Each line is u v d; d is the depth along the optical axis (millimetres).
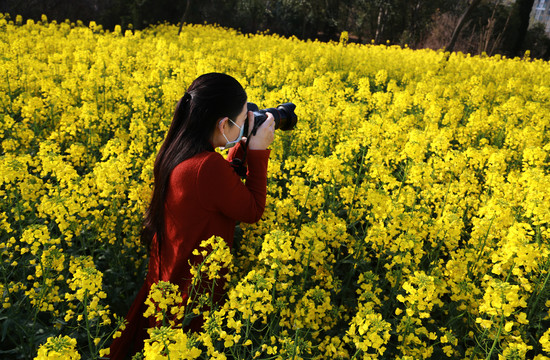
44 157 3598
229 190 2467
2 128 5176
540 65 17766
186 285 2650
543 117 7477
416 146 4316
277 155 4746
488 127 6895
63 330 2961
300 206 3861
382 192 3547
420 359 2539
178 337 1854
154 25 20328
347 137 4723
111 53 10828
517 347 2197
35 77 7406
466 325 3080
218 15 26016
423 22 33469
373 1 29406
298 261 3115
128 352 2990
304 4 29312
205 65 8805
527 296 3043
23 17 19484
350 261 3346
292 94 6785
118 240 3555
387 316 3135
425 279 2414
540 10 70938
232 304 2271
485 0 32750
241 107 2451
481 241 3465
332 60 12859
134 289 3543
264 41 17688
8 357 2854
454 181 4598
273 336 2449
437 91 9102
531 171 4227
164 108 6523
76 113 5457
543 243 3484
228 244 2756
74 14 20578
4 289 2752
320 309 2619
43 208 3066
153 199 2605
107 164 3557
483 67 14984
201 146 2445
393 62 13883
